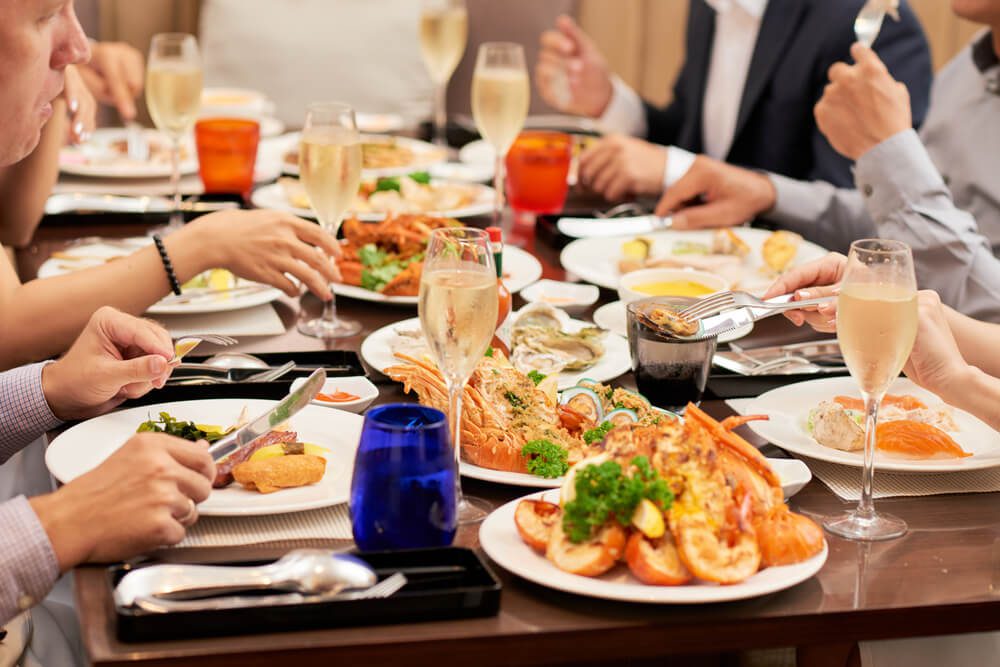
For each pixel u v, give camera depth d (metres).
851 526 1.22
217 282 1.97
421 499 1.10
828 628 1.06
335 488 1.22
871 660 1.45
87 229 2.35
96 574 1.08
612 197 2.69
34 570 1.08
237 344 1.75
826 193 2.50
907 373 1.44
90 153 2.83
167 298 1.89
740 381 1.59
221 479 1.22
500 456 1.28
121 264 1.78
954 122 2.57
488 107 2.31
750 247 2.28
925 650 1.46
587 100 3.37
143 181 2.70
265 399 1.50
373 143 2.90
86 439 1.33
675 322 1.49
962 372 1.38
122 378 1.40
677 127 3.47
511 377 1.37
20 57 1.48
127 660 0.93
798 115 3.00
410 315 1.91
